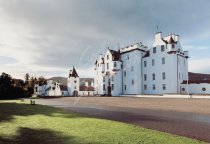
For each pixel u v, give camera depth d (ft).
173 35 204.54
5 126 40.57
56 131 35.60
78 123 42.39
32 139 30.99
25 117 52.44
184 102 105.40
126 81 233.96
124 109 75.61
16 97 215.72
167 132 35.50
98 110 72.54
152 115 57.82
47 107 82.74
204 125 42.14
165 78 199.62
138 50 224.33
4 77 209.05
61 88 358.84
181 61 203.21
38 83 437.17
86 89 349.41
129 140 29.50
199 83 183.62
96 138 30.63
